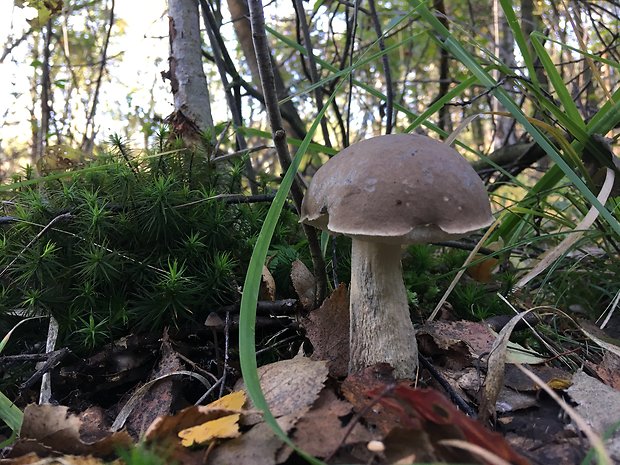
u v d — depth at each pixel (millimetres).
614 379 256
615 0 590
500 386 222
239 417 201
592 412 216
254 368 192
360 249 244
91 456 190
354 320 247
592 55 333
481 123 969
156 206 291
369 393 190
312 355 261
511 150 571
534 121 344
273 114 244
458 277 320
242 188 392
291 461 191
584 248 459
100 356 269
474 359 273
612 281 376
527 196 399
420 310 337
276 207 232
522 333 317
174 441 192
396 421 198
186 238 307
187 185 335
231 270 305
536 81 371
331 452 186
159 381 248
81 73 804
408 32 776
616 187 352
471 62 343
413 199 205
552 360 281
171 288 272
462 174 218
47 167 404
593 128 354
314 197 232
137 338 275
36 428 198
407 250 389
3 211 339
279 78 553
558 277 394
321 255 274
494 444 160
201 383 263
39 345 285
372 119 774
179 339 283
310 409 207
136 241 298
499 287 385
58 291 279
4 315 281
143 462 160
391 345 239
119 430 224
